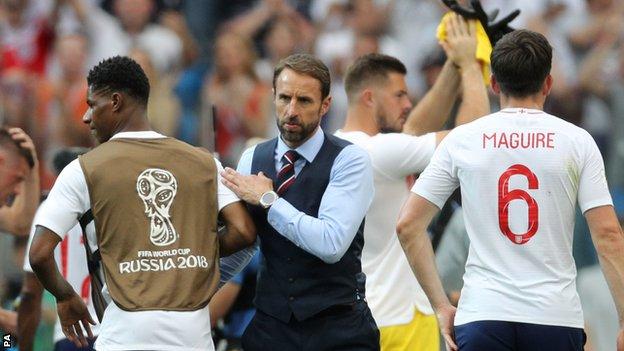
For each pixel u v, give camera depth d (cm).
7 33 4994
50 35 5003
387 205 2509
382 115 2611
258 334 2236
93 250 2177
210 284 2125
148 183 2119
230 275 2283
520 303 2056
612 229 2083
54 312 2897
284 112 2200
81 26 5016
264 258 2239
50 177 4481
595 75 4919
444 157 2147
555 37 5022
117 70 2172
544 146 2089
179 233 2114
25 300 2573
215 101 4791
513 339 2056
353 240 2230
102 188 2108
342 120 4803
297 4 5238
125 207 2105
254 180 2180
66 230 2116
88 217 2131
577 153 2091
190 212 2131
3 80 4775
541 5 5081
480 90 2584
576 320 2073
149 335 2064
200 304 2103
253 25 5184
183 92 4925
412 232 2166
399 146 2481
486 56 2634
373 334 2245
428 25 5072
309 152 2225
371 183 2236
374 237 2517
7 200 2833
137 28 5069
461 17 2644
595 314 3341
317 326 2206
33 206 2731
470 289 2097
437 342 2586
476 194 2100
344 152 2225
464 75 2603
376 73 2597
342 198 2191
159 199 2116
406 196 2530
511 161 2092
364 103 2606
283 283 2209
